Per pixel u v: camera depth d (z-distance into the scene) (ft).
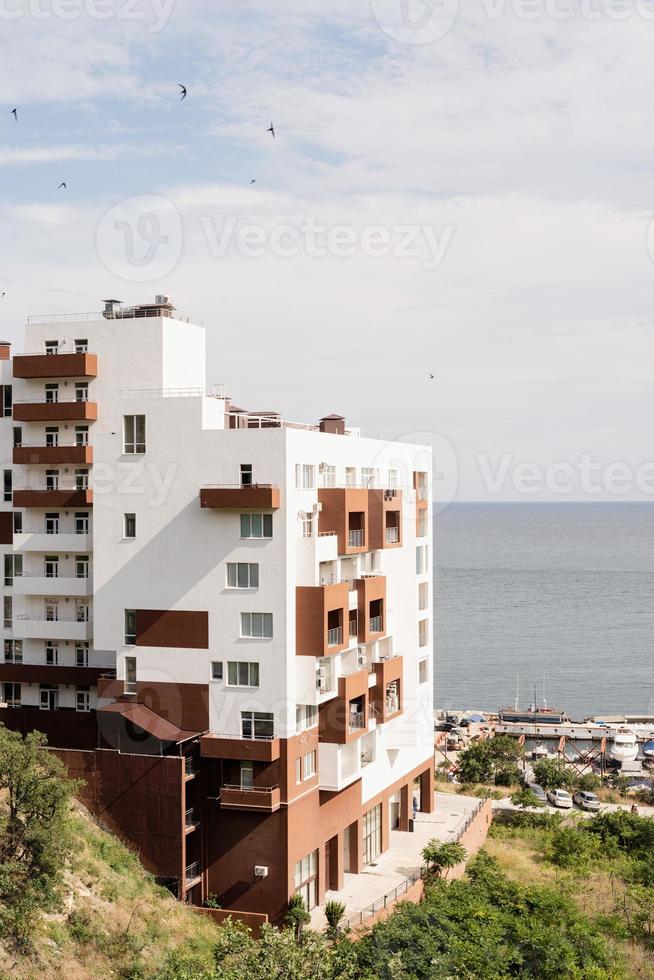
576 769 382.83
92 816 189.06
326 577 201.67
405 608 241.76
